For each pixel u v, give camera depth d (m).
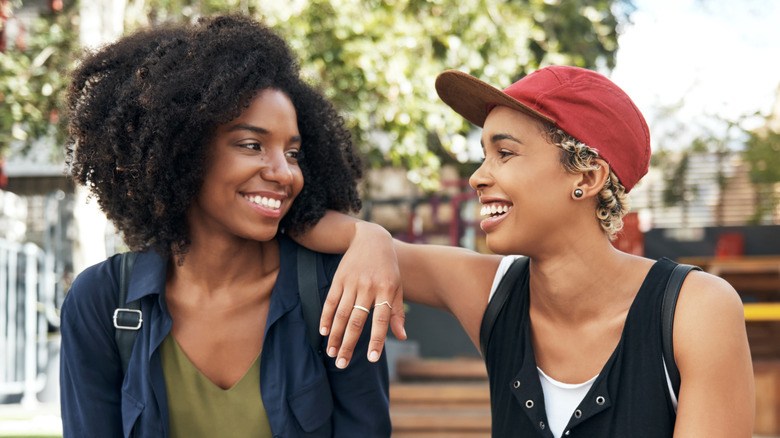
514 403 1.87
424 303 2.09
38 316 8.05
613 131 1.76
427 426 5.91
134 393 1.82
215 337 1.89
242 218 1.81
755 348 6.77
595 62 9.64
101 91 1.87
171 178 1.81
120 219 1.97
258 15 5.75
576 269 1.79
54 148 7.08
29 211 10.42
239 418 1.84
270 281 1.94
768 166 10.20
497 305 1.92
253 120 1.79
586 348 1.80
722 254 9.71
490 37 6.65
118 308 1.86
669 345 1.69
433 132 8.40
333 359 1.91
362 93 5.94
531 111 1.72
